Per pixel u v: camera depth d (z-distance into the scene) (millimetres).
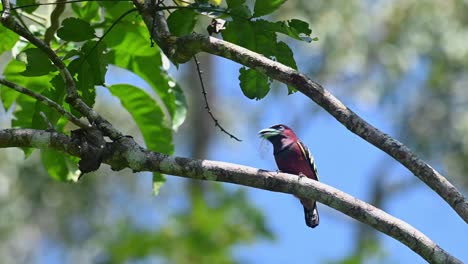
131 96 9883
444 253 6797
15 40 9172
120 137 7602
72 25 8266
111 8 9555
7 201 19812
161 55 9766
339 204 7090
